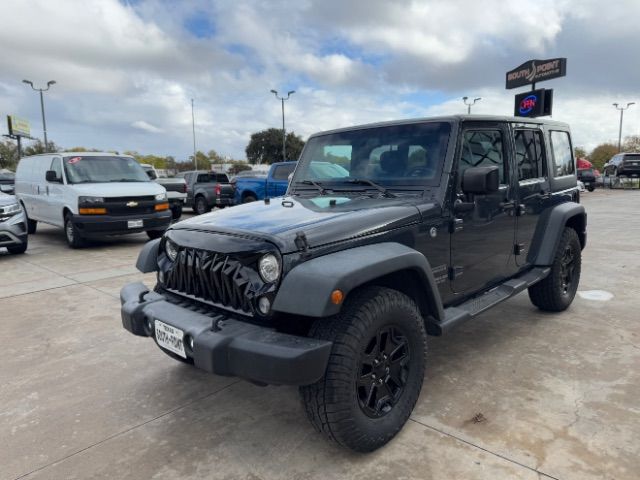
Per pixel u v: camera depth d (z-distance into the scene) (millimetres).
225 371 2256
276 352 2111
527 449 2494
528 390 3129
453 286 3264
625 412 2824
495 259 3682
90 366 3766
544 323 4398
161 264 3053
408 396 2658
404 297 2604
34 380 3533
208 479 2363
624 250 7906
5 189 17734
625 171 27453
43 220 10602
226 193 16062
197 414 2998
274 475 2375
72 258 8445
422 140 3266
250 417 2945
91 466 2498
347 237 2506
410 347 2660
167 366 3742
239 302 2428
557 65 20453
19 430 2863
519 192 3910
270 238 2340
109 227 9094
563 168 4785
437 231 3041
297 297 2166
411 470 2367
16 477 2420
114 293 5930
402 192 3209
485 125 3480
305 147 3973
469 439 2604
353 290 2492
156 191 9789
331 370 2266
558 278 4438
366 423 2410
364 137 3566
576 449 2479
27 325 4770
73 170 9711
